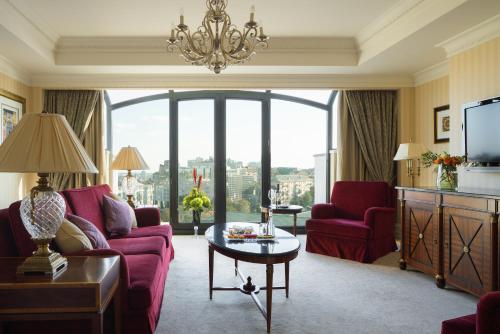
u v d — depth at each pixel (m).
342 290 2.97
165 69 4.56
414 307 2.62
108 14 3.60
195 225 5.29
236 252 2.29
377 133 5.12
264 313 2.33
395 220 5.16
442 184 3.28
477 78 3.34
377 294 2.88
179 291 2.92
